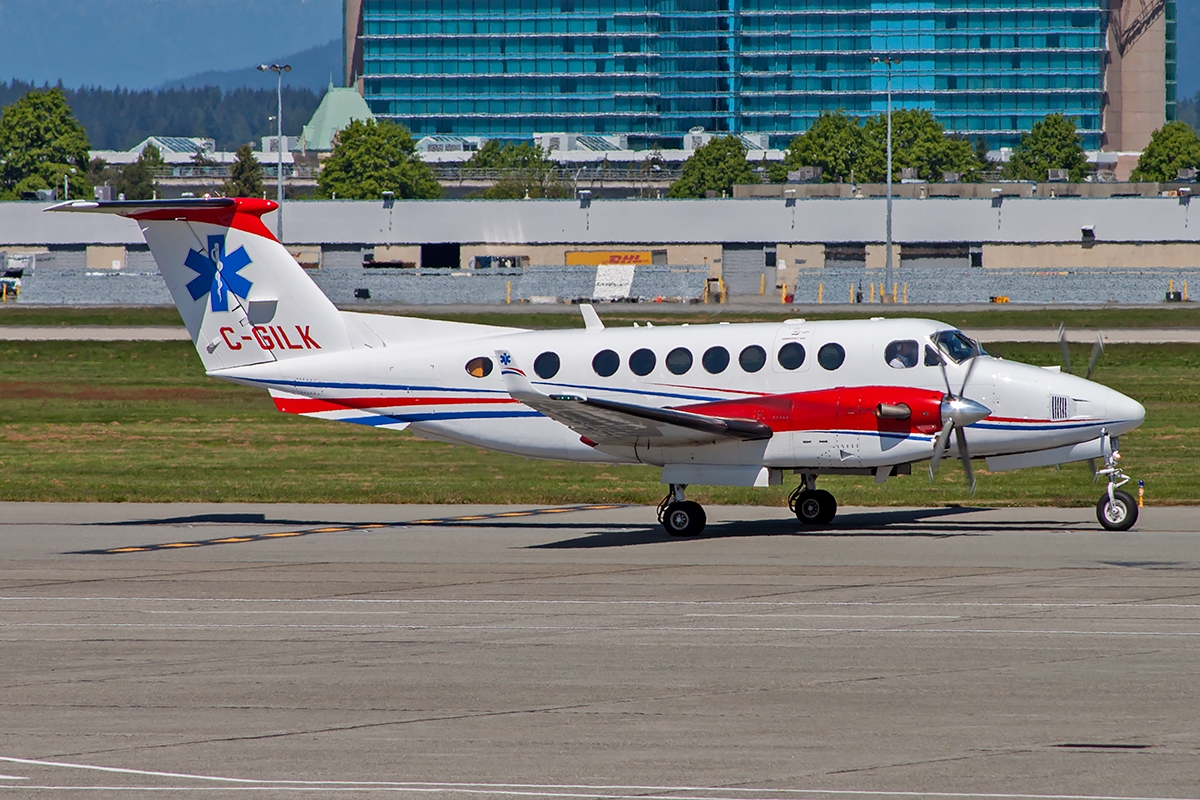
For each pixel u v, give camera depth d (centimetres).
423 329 8056
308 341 8069
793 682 4156
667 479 7438
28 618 5250
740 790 3219
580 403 6844
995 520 7781
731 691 4066
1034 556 6412
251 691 4141
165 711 3931
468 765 3425
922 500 8694
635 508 8662
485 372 7856
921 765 3372
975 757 3425
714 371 7481
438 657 4544
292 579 6109
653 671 4316
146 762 3481
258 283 8038
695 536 7356
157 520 8194
